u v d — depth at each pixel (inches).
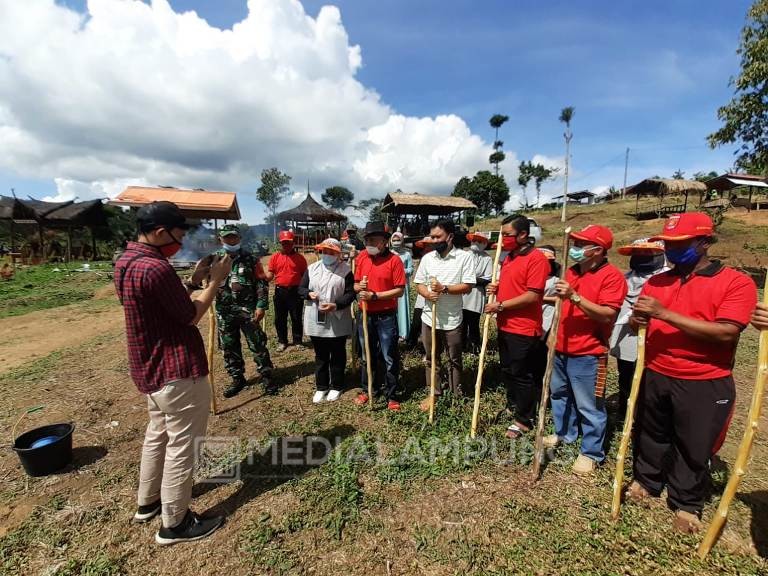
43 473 129.0
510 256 142.8
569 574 91.7
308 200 1107.3
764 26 388.5
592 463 127.9
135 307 91.4
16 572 95.1
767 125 400.5
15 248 945.5
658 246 137.9
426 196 1162.0
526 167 2268.7
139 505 109.2
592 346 124.9
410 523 108.0
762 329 84.4
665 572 91.6
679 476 103.7
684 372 98.7
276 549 100.0
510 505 112.7
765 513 110.0
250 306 182.9
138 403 181.5
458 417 160.2
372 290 165.2
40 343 299.6
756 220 903.7
